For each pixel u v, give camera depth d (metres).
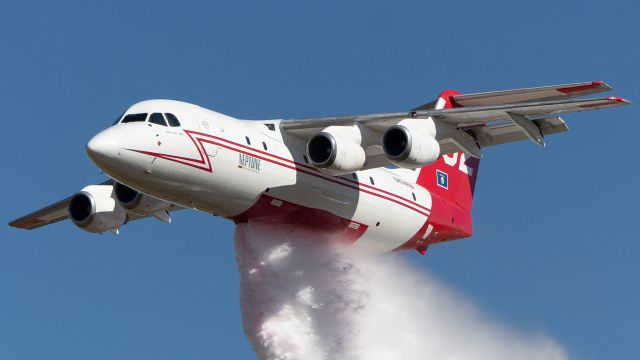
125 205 87.56
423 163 81.19
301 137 84.44
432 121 82.56
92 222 90.06
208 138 79.62
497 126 84.62
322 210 85.31
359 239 89.25
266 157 81.94
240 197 81.75
